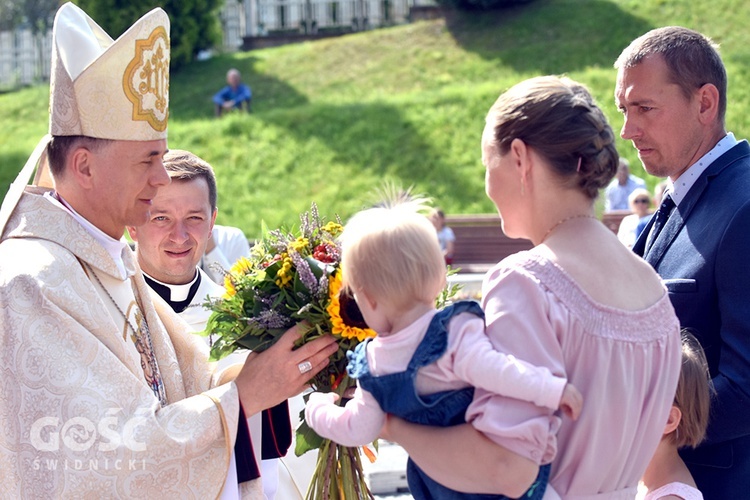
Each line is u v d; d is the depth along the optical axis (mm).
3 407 2264
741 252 2469
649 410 1991
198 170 3238
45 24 27812
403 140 15469
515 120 1982
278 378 2477
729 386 2434
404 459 5492
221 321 2568
